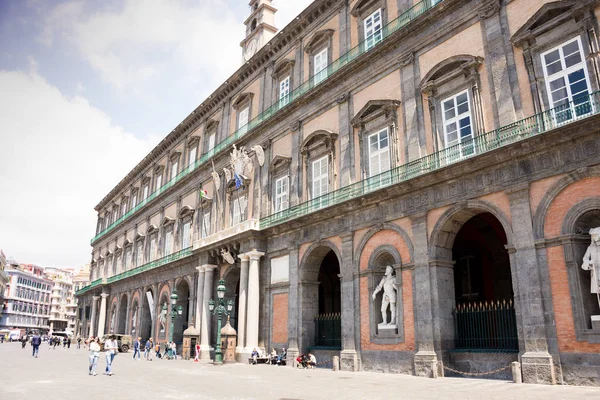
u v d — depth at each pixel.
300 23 29.64
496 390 13.09
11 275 127.25
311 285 25.30
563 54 16.34
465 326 18.06
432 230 18.78
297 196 26.89
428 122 20.38
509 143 16.16
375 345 20.33
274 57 32.31
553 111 16.31
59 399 12.11
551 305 14.77
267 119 30.20
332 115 25.69
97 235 67.50
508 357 16.17
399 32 21.95
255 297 27.50
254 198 30.67
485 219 21.73
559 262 14.84
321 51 28.08
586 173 14.52
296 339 24.73
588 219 14.88
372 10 24.86
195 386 15.12
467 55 19.05
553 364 14.37
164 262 41.84
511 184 16.33
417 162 20.11
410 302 19.19
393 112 21.88
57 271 174.88
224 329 27.77
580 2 15.83
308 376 18.53
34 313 138.50
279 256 27.23
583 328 14.00
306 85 28.34
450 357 17.92
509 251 16.11
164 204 45.22
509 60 17.78
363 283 21.50
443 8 20.27
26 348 50.88
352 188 23.22
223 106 37.88
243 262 28.72
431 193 19.03
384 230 20.91
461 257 24.03
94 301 57.09
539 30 16.89
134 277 47.66
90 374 19.66
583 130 14.50
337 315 23.75
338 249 23.11
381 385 14.94
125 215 55.00
